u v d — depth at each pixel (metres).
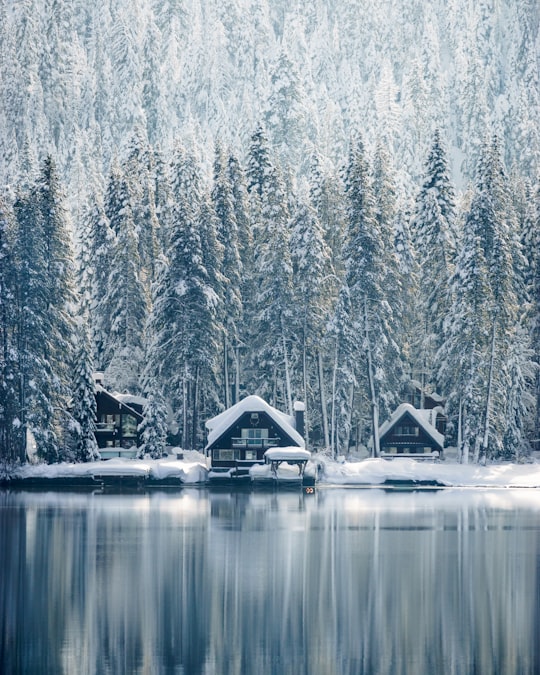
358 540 68.62
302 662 39.00
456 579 54.62
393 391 119.38
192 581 53.50
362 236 115.12
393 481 110.31
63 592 50.38
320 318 117.06
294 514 83.12
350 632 43.22
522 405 116.31
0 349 105.31
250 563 59.16
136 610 46.62
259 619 45.12
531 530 74.00
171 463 108.19
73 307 111.81
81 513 82.75
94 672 37.50
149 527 74.25
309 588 51.97
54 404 106.38
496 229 111.44
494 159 117.44
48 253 111.12
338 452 117.69
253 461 109.81
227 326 119.25
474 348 109.69
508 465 113.94
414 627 44.00
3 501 92.00
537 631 43.44
